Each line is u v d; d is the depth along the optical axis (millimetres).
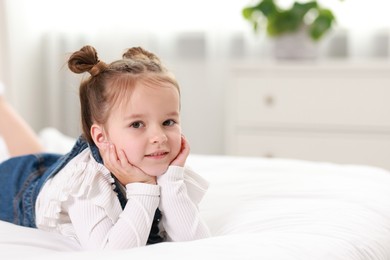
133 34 3215
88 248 1114
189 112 3287
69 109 3338
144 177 1161
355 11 2967
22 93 3209
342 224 1188
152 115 1146
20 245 1092
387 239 1217
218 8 3145
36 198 1365
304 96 2756
